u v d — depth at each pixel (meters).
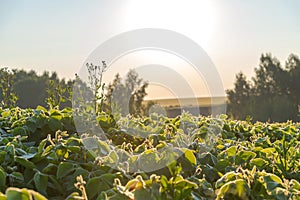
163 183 2.14
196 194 2.29
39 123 3.83
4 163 2.63
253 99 35.88
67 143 2.99
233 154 3.35
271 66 36.09
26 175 2.59
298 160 3.66
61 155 2.81
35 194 1.71
